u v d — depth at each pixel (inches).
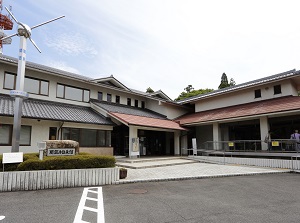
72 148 346.6
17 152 288.2
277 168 506.9
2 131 459.5
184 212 196.9
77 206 209.9
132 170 453.1
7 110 449.4
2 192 260.2
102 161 329.7
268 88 669.9
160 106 871.1
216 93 788.6
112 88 746.8
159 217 183.2
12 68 536.1
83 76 772.6
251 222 173.9
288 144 507.5
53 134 542.3
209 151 676.1
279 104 578.2
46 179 280.7
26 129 499.8
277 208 210.7
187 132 812.6
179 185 320.2
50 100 602.5
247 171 455.5
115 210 199.9
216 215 189.8
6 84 525.0
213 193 271.3
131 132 629.0
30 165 284.5
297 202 232.5
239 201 235.3
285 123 624.4
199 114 823.7
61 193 259.1
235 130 745.0
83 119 570.9
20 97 303.7
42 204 214.8
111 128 653.9
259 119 636.1
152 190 283.7
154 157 681.0
